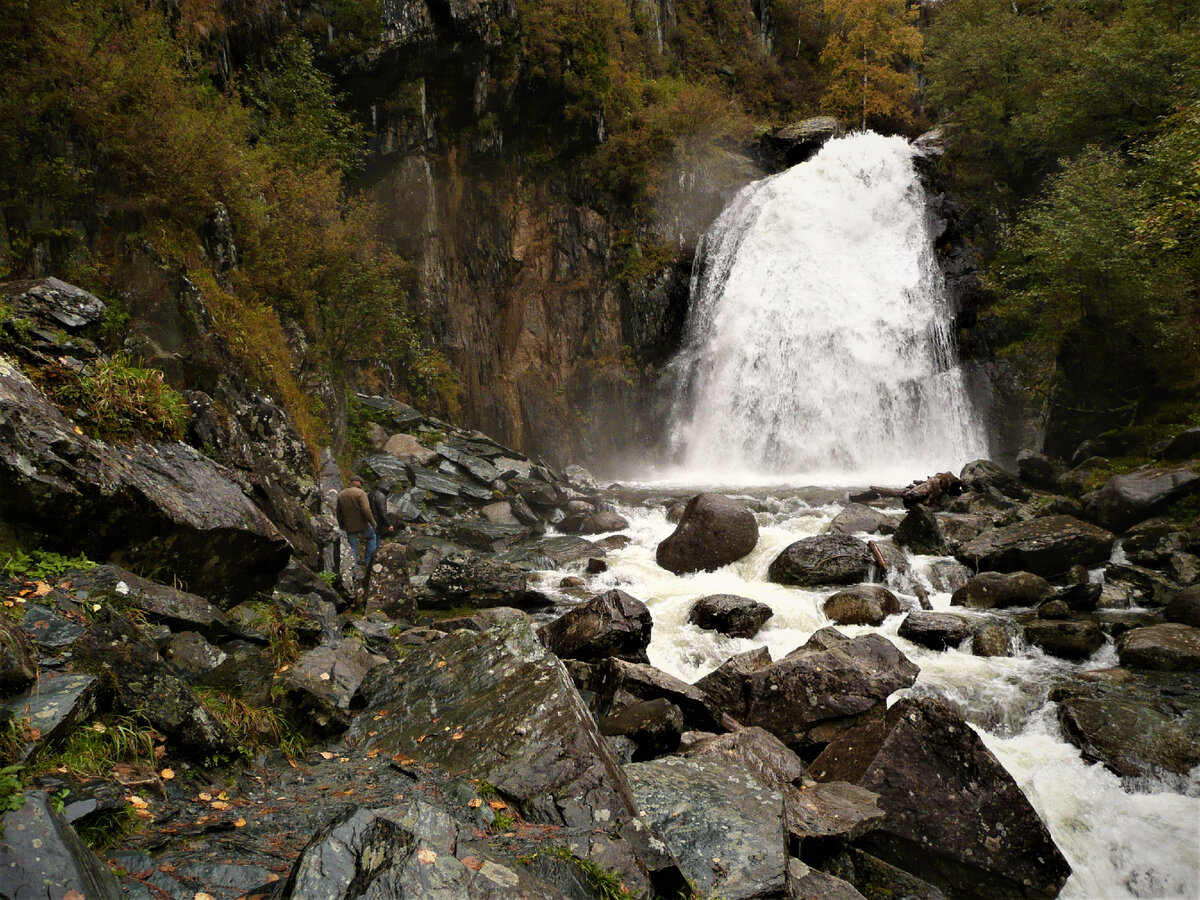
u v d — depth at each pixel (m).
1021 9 32.56
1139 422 18.00
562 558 13.93
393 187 24.61
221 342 12.77
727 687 7.91
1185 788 6.59
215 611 6.66
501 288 27.59
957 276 27.88
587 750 4.86
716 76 38.97
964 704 8.07
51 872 2.79
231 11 20.17
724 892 4.07
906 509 16.72
